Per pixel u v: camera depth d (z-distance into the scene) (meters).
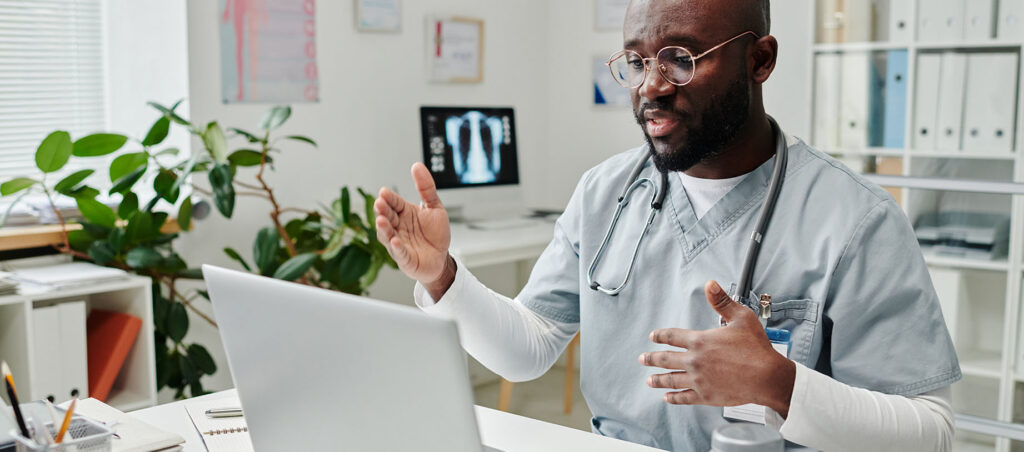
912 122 2.62
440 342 0.75
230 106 2.97
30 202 2.67
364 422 0.84
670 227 1.37
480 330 1.32
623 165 1.49
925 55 2.58
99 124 2.95
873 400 1.05
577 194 1.52
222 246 2.98
